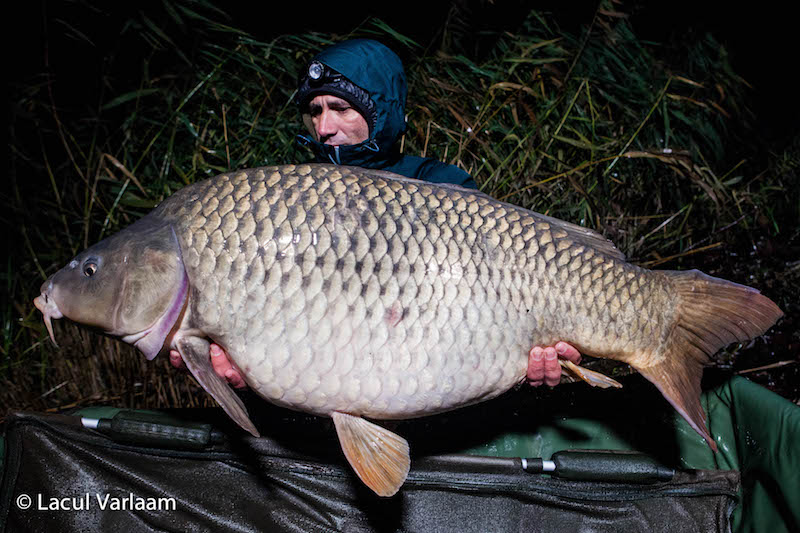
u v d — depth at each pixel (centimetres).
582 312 180
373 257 169
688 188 381
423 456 215
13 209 346
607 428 232
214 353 177
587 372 185
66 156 371
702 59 450
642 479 209
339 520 204
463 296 172
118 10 388
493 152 352
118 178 361
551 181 354
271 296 167
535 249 179
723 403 227
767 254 344
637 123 391
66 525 190
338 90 219
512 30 448
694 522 210
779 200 411
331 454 208
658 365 188
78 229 359
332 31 484
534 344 179
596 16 403
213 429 203
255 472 204
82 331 320
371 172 180
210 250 168
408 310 170
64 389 318
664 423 231
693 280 189
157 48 369
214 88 366
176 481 200
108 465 197
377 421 217
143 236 172
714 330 188
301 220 169
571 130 371
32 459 192
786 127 496
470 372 174
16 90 360
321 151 233
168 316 170
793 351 313
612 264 184
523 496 209
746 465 215
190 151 367
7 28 381
